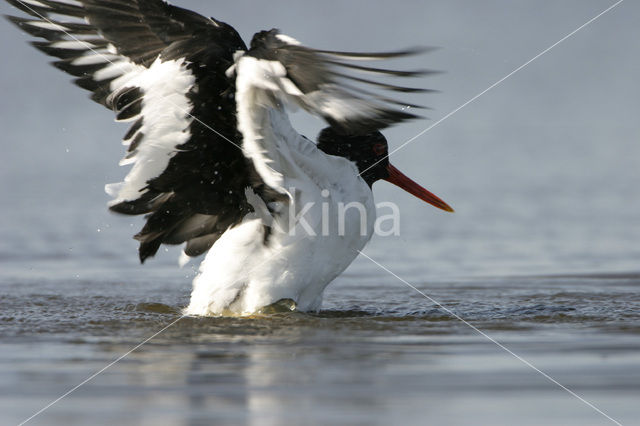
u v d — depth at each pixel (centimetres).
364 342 1024
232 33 1070
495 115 3469
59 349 998
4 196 2270
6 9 1698
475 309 1256
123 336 1063
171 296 1388
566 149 2858
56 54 1219
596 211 2092
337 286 1488
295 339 1039
